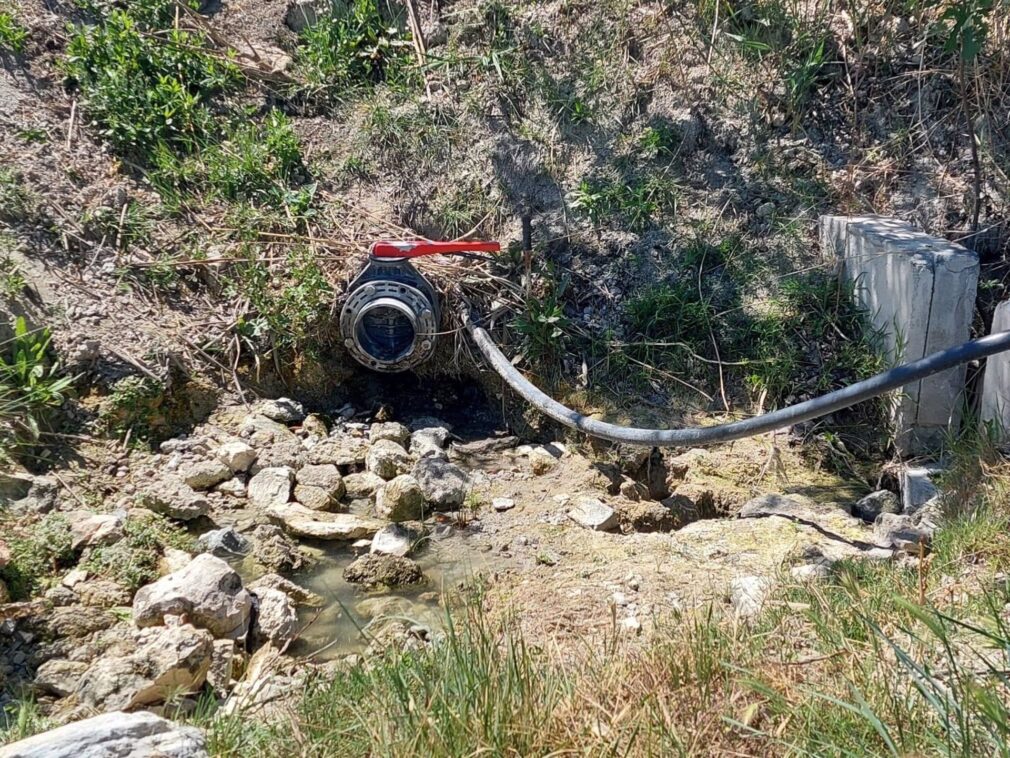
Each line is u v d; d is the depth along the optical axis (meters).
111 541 4.30
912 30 6.39
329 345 5.84
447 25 7.04
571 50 6.77
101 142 6.21
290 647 3.91
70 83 6.41
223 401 5.46
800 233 6.02
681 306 5.83
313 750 2.78
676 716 2.76
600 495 5.09
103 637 3.73
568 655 3.32
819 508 4.93
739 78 6.51
